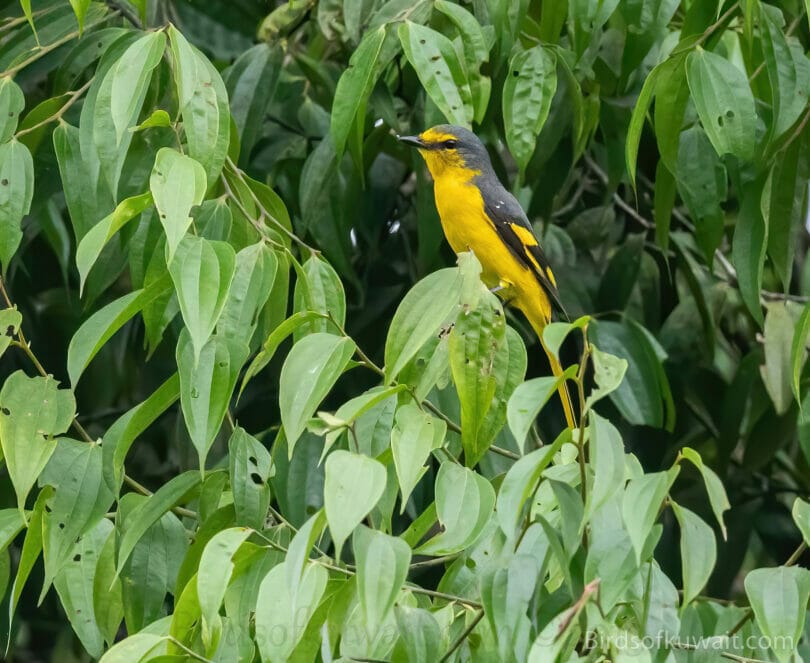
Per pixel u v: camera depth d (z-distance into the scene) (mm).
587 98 11047
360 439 7375
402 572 5730
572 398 13320
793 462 14977
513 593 6109
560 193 13367
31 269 13602
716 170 10094
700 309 13188
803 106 8406
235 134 9016
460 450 8258
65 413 7266
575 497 5949
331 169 11164
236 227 8562
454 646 6391
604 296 13102
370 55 8680
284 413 6523
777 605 6098
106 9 10539
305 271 8008
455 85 8539
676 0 9305
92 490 7445
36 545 7492
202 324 6656
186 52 7543
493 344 6727
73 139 8367
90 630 7742
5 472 12633
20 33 10477
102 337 6938
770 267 15211
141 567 7824
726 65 8367
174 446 14695
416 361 7191
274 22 12141
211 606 6188
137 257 8469
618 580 5840
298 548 5781
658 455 13484
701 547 5969
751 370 13102
